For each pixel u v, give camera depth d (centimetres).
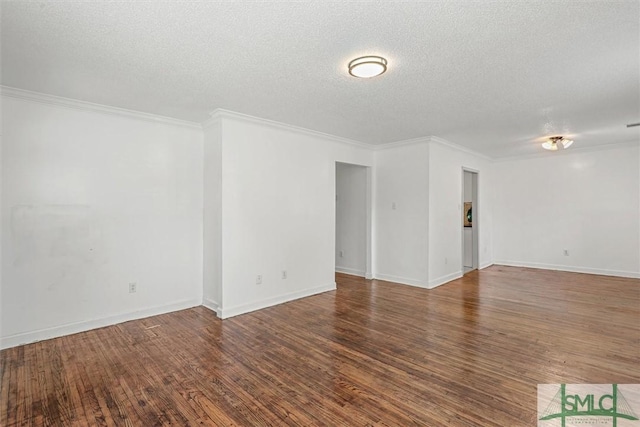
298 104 355
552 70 272
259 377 251
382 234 588
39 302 322
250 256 412
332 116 401
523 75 281
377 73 258
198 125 427
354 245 625
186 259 423
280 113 388
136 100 339
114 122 367
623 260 596
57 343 314
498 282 567
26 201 316
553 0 181
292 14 192
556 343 310
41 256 323
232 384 241
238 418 203
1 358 283
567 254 654
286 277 454
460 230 615
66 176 337
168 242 407
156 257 397
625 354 286
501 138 529
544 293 493
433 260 538
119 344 311
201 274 436
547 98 339
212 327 355
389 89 313
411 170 545
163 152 403
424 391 231
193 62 253
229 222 391
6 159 305
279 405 216
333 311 410
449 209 581
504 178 730
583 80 293
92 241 353
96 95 324
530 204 696
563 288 521
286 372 258
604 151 610
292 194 461
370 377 250
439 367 265
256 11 189
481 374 254
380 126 451
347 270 638
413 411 209
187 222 423
